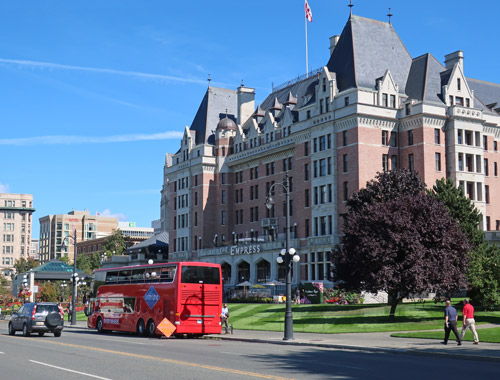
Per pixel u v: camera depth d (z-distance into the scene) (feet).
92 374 62.80
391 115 257.34
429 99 257.75
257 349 101.14
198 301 134.31
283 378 59.52
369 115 250.57
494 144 277.23
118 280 156.97
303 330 145.69
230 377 60.08
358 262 162.91
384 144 254.88
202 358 81.30
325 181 263.49
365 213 165.37
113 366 70.33
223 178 351.46
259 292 262.67
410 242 152.97
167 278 136.67
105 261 425.28
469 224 194.80
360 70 263.90
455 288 159.94
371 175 249.34
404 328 141.69
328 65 286.25
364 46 272.10
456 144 252.83
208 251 330.95
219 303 137.18
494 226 268.62
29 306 137.18
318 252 262.06
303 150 282.36
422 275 150.20
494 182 272.31
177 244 367.86
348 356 87.81
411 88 268.62
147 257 400.26
